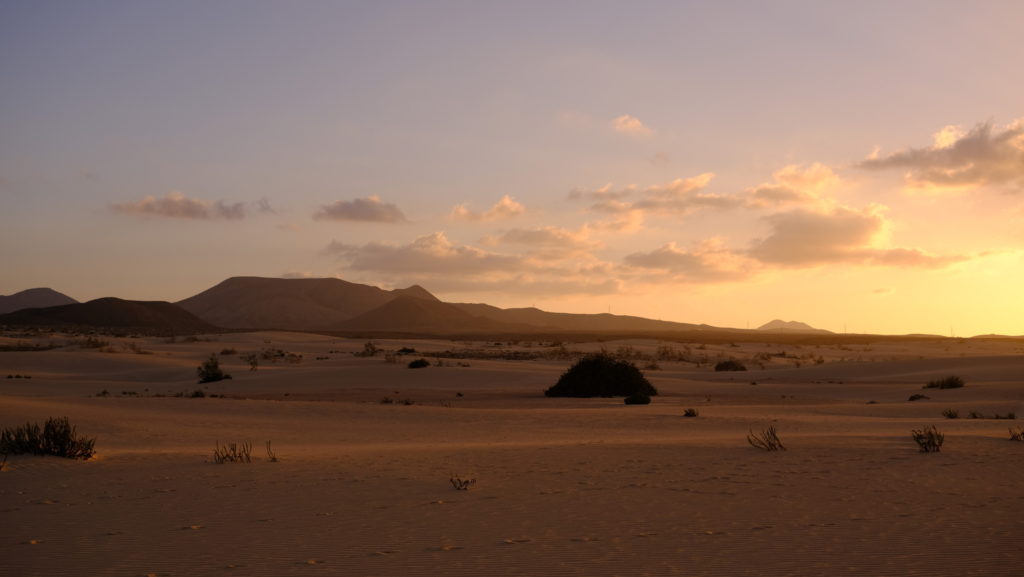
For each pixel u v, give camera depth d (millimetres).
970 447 19297
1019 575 8273
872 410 37688
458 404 44875
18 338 128625
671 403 45031
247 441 23484
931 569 8508
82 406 31719
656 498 12984
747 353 123062
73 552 9562
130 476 15484
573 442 22938
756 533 10297
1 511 12109
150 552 9555
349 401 46625
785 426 28328
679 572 8508
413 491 13797
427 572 8625
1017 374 62594
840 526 10633
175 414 30891
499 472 15953
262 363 83812
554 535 10336
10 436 19141
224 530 10750
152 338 148375
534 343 166750
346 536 10367
